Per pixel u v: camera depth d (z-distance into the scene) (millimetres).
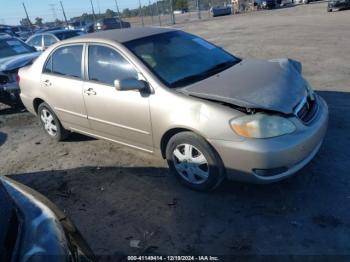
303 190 3750
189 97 3715
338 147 4520
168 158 4043
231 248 3109
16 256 1772
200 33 21828
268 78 3920
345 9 23859
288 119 3426
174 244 3246
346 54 9820
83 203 4074
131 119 4258
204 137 3580
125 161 4910
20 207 2143
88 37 4887
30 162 5363
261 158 3309
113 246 3330
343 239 3061
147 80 4039
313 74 8148
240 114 3404
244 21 26844
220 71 4312
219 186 3982
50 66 5434
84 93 4762
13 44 9484
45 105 5688
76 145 5707
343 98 6266
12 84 7633
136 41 4477
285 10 33125
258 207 3574
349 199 3537
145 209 3793
